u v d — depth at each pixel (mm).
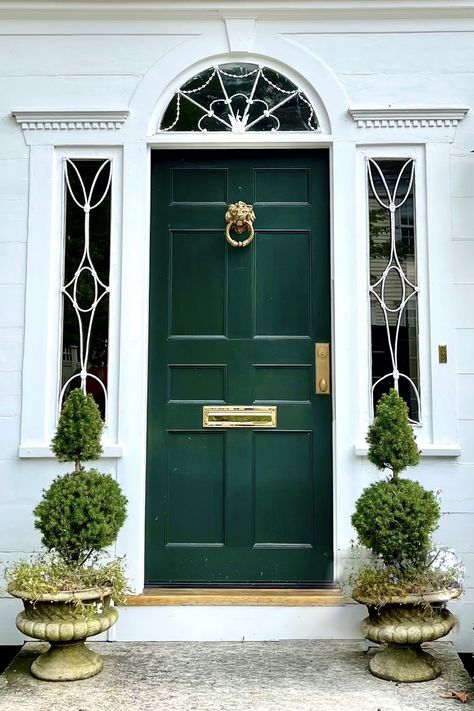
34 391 3012
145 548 3029
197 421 3094
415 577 2418
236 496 3064
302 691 2365
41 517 2469
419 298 3043
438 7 3070
